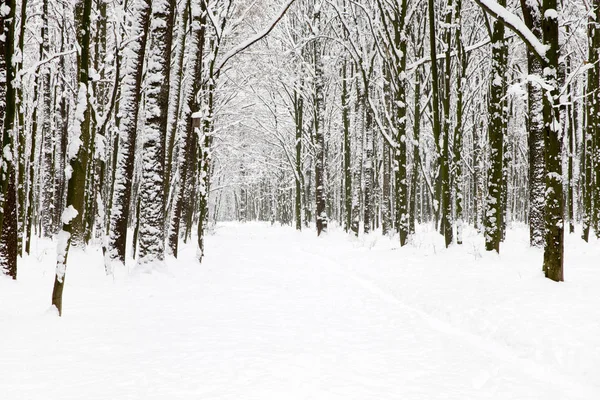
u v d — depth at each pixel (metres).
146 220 12.41
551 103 9.48
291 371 5.28
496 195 14.52
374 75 28.23
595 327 6.33
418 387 4.84
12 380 4.82
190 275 13.19
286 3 15.28
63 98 22.25
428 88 24.83
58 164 24.86
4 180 8.64
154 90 12.60
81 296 9.63
